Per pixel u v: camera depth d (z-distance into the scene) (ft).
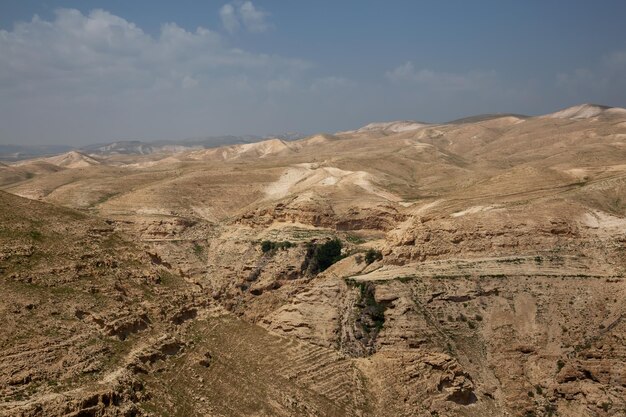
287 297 343.26
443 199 470.39
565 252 318.24
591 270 304.91
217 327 247.91
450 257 329.93
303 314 295.28
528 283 295.48
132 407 165.78
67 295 195.72
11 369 157.17
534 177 465.47
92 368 172.35
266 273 428.97
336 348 278.87
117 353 185.98
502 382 263.70
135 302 216.13
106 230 250.78
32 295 187.21
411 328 276.82
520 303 287.28
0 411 141.08
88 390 159.84
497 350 273.33
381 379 256.73
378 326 285.64
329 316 293.02
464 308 289.33
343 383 250.57
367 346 278.67
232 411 197.47
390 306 291.17
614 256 311.47
